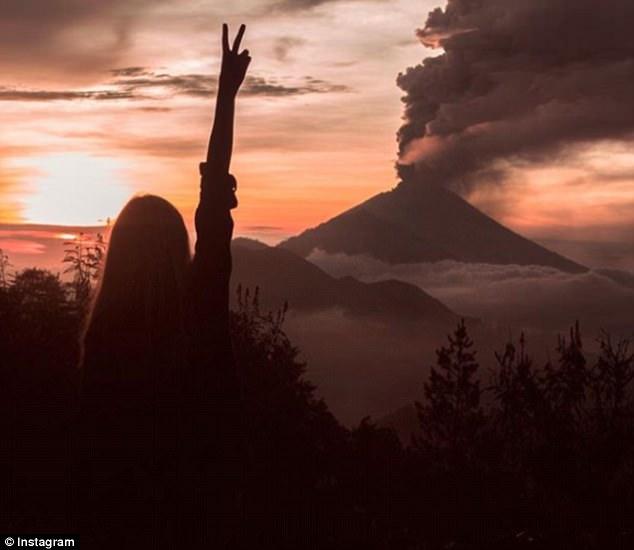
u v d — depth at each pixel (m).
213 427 3.23
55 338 9.04
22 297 9.91
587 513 9.44
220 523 3.26
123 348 3.25
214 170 3.39
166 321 3.26
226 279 3.31
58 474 7.02
